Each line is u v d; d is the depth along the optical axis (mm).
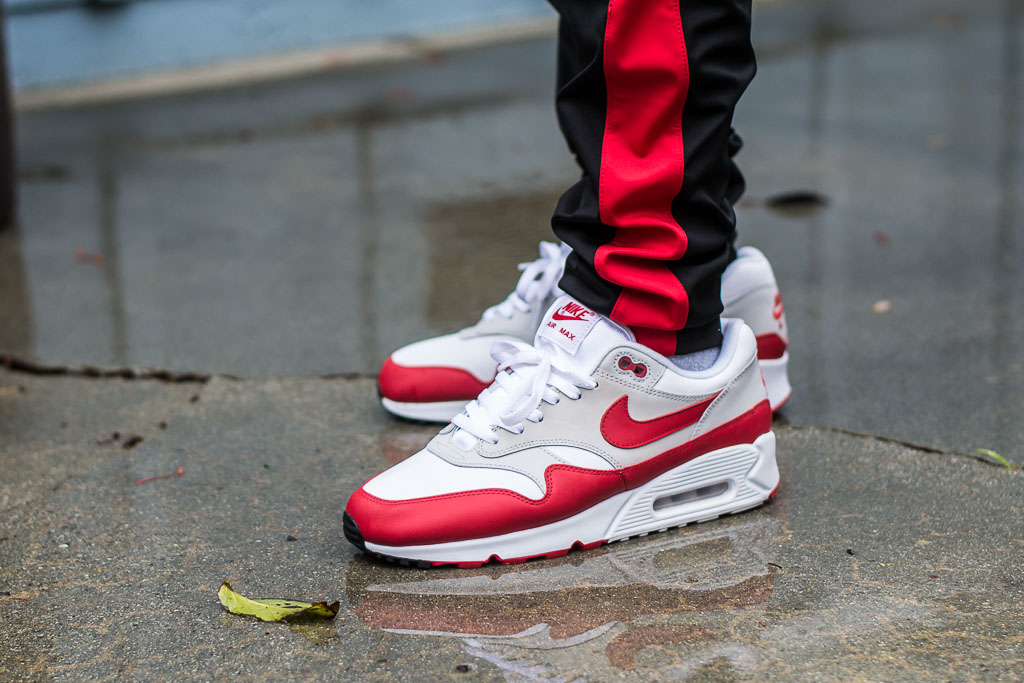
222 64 6094
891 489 1659
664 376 1492
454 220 3400
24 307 2725
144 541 1565
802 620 1312
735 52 1394
